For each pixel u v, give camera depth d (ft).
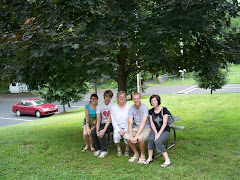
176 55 20.49
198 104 40.40
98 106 17.31
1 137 26.40
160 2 16.26
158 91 78.28
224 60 20.45
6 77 15.48
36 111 55.11
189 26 15.76
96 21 14.93
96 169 14.51
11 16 13.55
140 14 17.29
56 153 18.28
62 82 21.70
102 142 16.94
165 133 14.88
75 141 21.83
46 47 12.78
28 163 16.26
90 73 13.00
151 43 16.51
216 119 27.43
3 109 71.82
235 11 16.88
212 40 19.34
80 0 13.53
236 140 18.70
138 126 15.84
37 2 13.42
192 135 20.97
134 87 66.74
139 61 23.29
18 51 12.42
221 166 13.94
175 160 15.33
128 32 16.37
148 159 15.15
